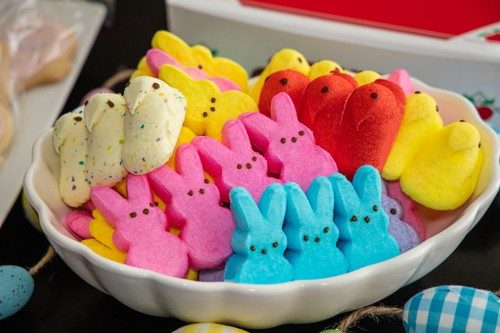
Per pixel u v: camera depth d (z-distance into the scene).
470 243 0.61
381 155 0.56
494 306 0.53
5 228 0.63
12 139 0.68
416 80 0.63
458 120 0.61
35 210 0.56
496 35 0.67
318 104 0.56
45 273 0.60
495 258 0.61
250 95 0.61
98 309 0.58
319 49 0.69
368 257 0.54
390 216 0.57
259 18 0.69
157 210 0.55
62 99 0.73
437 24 0.68
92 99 0.56
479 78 0.68
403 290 0.59
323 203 0.54
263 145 0.57
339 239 0.55
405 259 0.52
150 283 0.51
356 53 0.68
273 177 0.57
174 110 0.54
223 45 0.71
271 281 0.52
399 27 0.68
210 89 0.59
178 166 0.56
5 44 0.73
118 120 0.55
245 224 0.52
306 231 0.53
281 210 0.53
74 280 0.60
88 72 0.77
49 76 0.73
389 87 0.57
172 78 0.58
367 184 0.54
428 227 0.59
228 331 0.53
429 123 0.57
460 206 0.58
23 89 0.72
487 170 0.57
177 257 0.53
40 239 0.62
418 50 0.67
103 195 0.55
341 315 0.57
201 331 0.53
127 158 0.54
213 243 0.54
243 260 0.52
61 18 0.79
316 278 0.53
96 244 0.55
